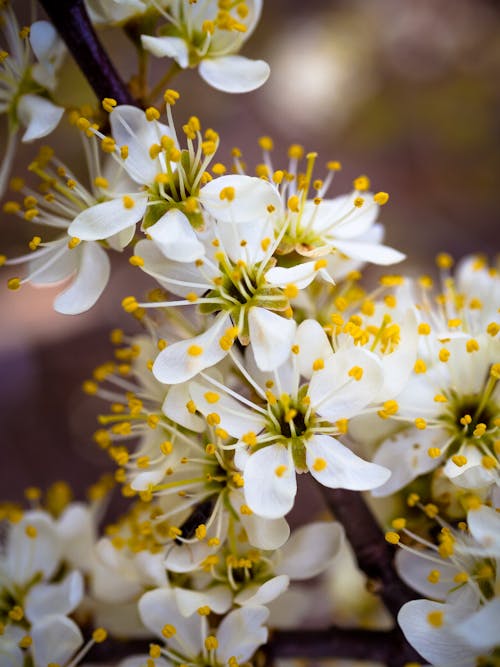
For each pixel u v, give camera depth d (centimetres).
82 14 14
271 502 12
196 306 13
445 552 13
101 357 30
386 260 14
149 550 14
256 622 13
